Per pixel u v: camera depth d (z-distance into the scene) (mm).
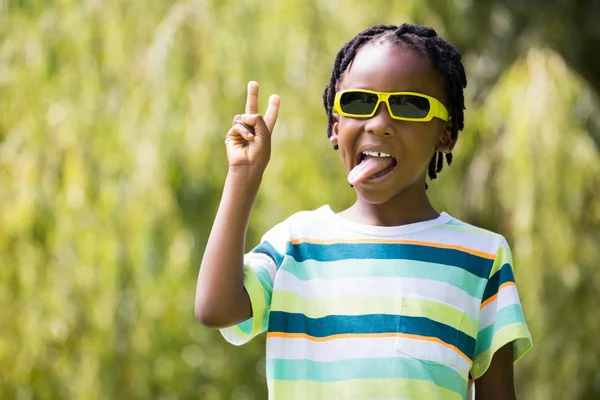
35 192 6180
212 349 6727
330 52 6227
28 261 6141
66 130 6234
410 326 2189
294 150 6109
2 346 6090
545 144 6254
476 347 2277
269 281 2264
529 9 7520
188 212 6352
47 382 6129
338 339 2191
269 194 6145
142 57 6277
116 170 6129
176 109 6145
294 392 2186
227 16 6254
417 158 2314
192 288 6336
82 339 6098
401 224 2352
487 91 7117
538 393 6141
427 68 2340
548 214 6195
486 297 2287
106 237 6090
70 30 6363
